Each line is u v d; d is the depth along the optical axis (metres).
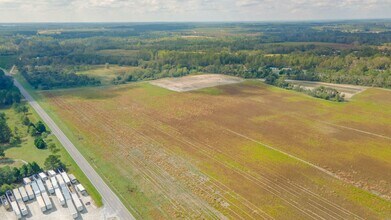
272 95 148.88
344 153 89.50
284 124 111.56
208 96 147.12
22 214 62.41
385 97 145.25
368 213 63.28
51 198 68.38
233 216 62.25
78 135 101.50
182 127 108.75
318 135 102.00
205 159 85.75
